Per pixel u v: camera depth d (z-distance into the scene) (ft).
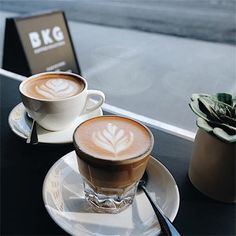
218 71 5.06
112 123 1.49
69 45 5.41
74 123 1.96
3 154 1.70
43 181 1.49
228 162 1.33
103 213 1.33
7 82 2.45
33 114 1.81
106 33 7.01
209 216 1.38
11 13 8.52
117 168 1.23
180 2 9.34
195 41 6.40
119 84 4.71
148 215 1.33
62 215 1.30
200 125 1.33
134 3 9.50
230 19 7.63
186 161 1.71
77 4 9.54
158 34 6.86
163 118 3.66
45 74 2.01
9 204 1.39
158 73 5.04
